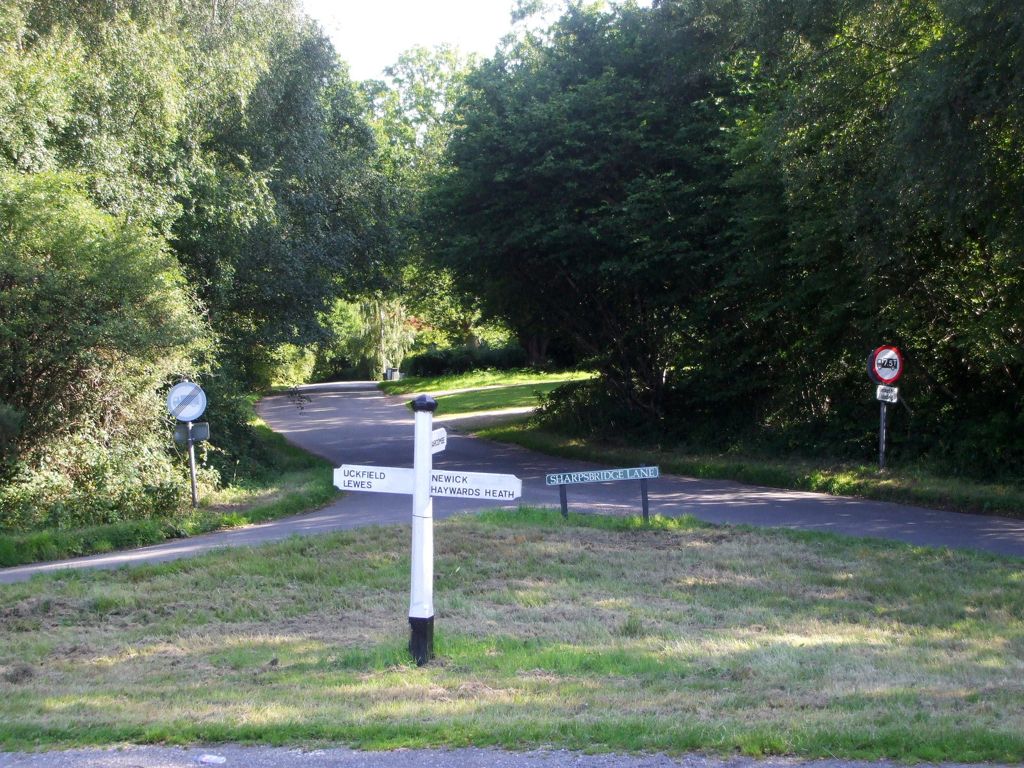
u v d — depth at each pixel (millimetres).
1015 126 14156
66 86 18156
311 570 10875
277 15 24625
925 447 19422
